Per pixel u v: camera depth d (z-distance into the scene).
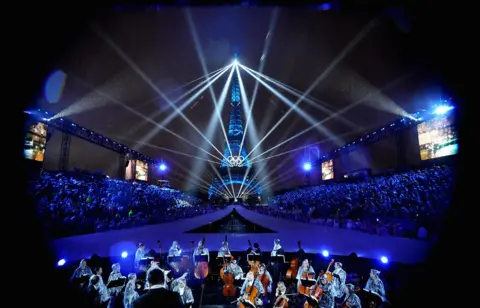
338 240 15.63
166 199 40.41
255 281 9.42
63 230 15.42
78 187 25.20
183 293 9.59
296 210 31.92
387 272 11.54
